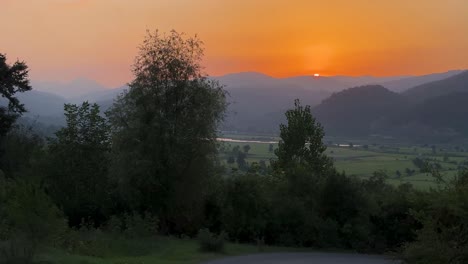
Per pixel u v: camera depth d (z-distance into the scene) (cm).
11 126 4366
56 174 3130
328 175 3203
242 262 2064
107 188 3141
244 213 2961
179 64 2991
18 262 1348
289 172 3244
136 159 2822
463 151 18188
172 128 2945
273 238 2977
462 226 1202
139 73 3003
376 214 2967
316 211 3031
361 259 2416
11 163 4134
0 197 1755
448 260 1153
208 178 2997
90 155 3195
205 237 2380
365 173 10412
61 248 1753
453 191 1242
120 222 2642
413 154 16912
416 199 2027
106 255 1952
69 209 3028
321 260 2309
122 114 3012
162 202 2950
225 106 3089
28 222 1381
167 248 2302
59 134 3212
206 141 3006
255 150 16800
